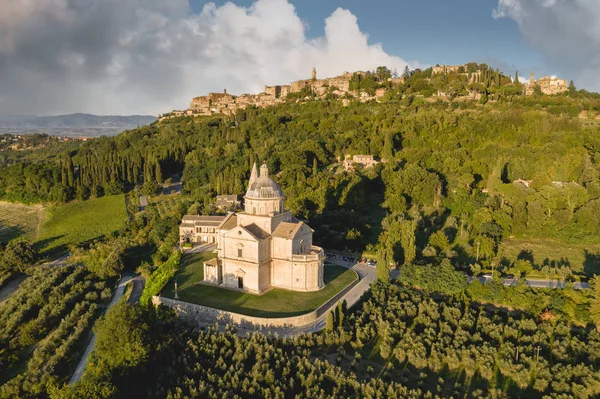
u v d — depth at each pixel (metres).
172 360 82.94
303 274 108.38
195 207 175.38
